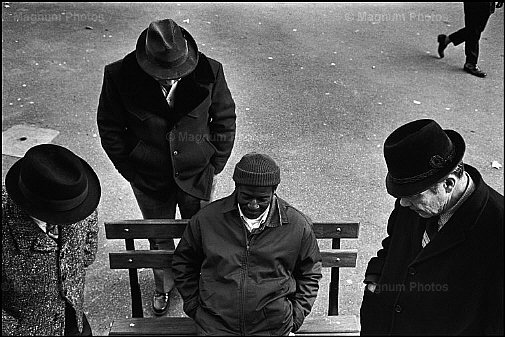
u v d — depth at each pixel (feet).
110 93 10.85
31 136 19.36
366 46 27.02
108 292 13.83
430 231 7.83
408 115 21.43
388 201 16.97
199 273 10.31
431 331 7.88
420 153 7.13
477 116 21.57
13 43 25.64
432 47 27.12
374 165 18.53
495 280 6.95
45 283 8.34
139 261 11.32
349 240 15.38
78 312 9.07
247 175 8.81
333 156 18.93
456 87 23.61
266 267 9.56
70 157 8.14
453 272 7.34
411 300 7.98
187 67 10.50
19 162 8.29
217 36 27.32
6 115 20.45
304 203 16.80
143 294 13.82
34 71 23.41
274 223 9.48
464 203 7.16
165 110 10.88
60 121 20.31
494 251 6.99
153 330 10.96
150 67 10.34
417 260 7.65
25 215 7.89
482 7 23.17
